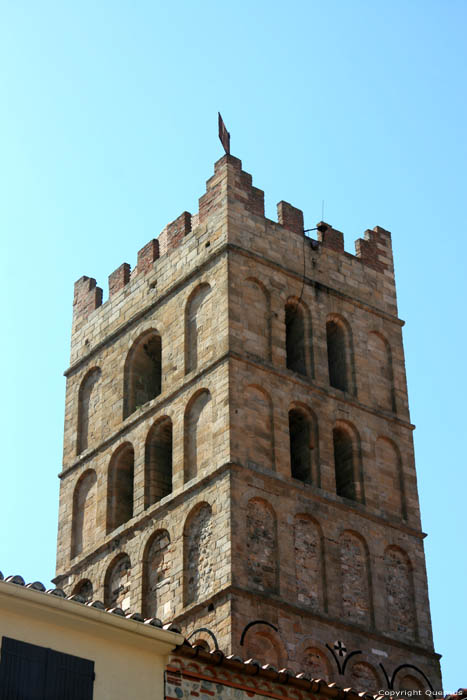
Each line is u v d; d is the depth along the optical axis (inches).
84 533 2792.8
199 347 2731.3
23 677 1422.2
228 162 2871.6
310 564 2539.4
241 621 2390.5
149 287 2925.7
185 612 2468.0
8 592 1429.6
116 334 2947.8
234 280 2738.7
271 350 2714.1
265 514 2529.5
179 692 1521.9
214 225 2829.7
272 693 1593.3
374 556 2625.5
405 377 2903.5
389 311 2962.6
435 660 2588.6
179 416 2682.1
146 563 2610.7
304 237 2906.0
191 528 2554.1
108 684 1472.7
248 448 2573.8
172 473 2694.4
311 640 2454.5
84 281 3127.5
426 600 2647.6
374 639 2534.5
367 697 1664.6
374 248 3024.1
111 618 1483.8
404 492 2751.0
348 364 2839.6
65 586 2755.9
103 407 2903.5
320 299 2856.8
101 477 2810.0
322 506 2605.8
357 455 2731.3
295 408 2694.4
